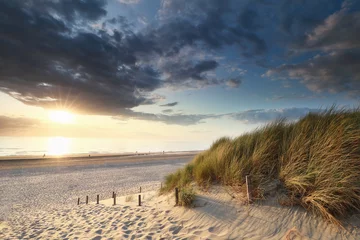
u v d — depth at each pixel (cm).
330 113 530
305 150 487
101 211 812
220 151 702
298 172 464
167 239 463
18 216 1097
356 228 340
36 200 1641
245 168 579
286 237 373
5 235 693
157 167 3891
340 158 415
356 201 363
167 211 624
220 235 433
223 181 619
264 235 398
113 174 3022
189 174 781
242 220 456
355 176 385
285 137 568
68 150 11988
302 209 417
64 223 736
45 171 3325
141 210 702
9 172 3198
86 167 3838
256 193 499
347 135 429
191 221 521
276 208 446
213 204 550
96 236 543
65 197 1734
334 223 361
